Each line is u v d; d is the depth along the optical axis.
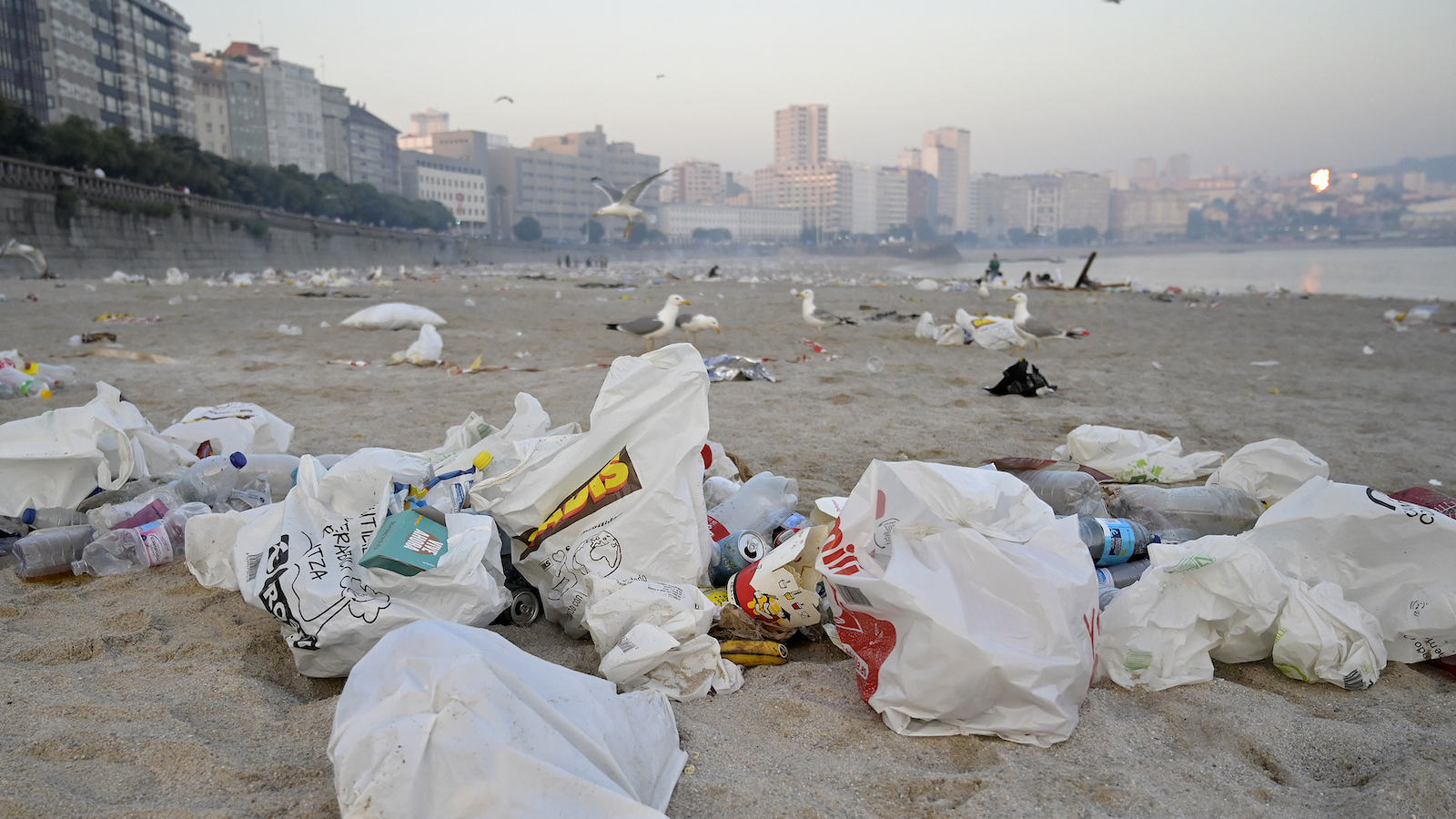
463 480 3.65
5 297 19.50
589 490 3.31
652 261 117.56
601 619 2.97
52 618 3.27
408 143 179.62
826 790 2.23
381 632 2.80
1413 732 2.54
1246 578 2.89
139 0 70.69
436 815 1.84
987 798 2.18
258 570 2.94
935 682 2.47
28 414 6.88
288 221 60.31
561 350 12.36
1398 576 3.03
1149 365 11.51
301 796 2.16
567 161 159.12
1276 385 9.93
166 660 2.98
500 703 1.97
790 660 3.18
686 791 2.22
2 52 56.97
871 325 16.56
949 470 2.86
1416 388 9.86
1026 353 12.49
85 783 2.16
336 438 6.44
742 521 3.83
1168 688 2.79
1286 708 2.67
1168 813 2.13
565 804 1.86
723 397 8.43
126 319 15.71
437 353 10.84
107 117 66.88
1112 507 4.24
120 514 3.90
